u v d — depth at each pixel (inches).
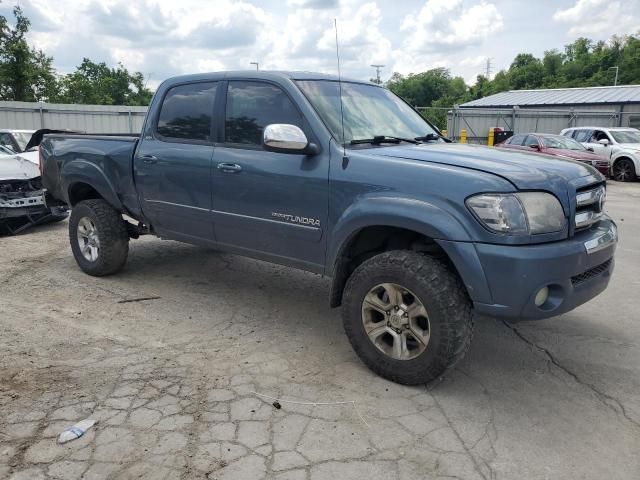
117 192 210.2
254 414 122.3
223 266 244.2
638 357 156.6
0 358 147.2
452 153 143.0
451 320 125.5
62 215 338.0
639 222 381.7
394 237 147.6
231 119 173.0
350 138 152.6
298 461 106.0
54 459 105.0
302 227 153.8
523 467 106.2
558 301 124.6
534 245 121.3
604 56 3385.8
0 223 307.3
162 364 146.6
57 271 234.2
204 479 100.0
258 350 157.5
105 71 2503.7
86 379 136.9
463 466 106.0
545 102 1243.8
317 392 133.0
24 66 1477.6
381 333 137.9
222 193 172.1
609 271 142.3
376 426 118.8
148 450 108.3
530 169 130.0
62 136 233.5
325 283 223.1
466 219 122.3
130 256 257.6
